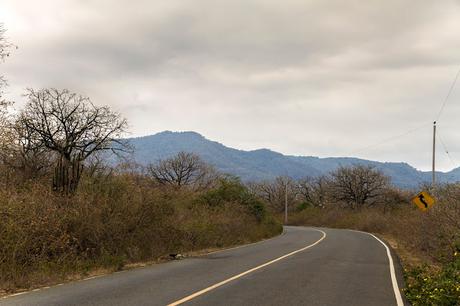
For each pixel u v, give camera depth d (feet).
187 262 59.62
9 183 55.06
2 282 38.32
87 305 30.30
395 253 79.15
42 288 37.52
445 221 67.62
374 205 284.41
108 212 58.18
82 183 62.85
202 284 40.06
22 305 30.19
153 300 32.24
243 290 37.24
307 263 59.06
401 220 113.60
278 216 328.29
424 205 80.48
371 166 310.04
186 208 96.73
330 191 313.12
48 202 50.88
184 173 272.10
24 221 44.68
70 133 115.03
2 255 41.52
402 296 37.09
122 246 59.82
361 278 46.73
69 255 49.26
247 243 104.99
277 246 92.48
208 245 87.66
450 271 41.32
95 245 54.90
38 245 46.60
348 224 220.43
